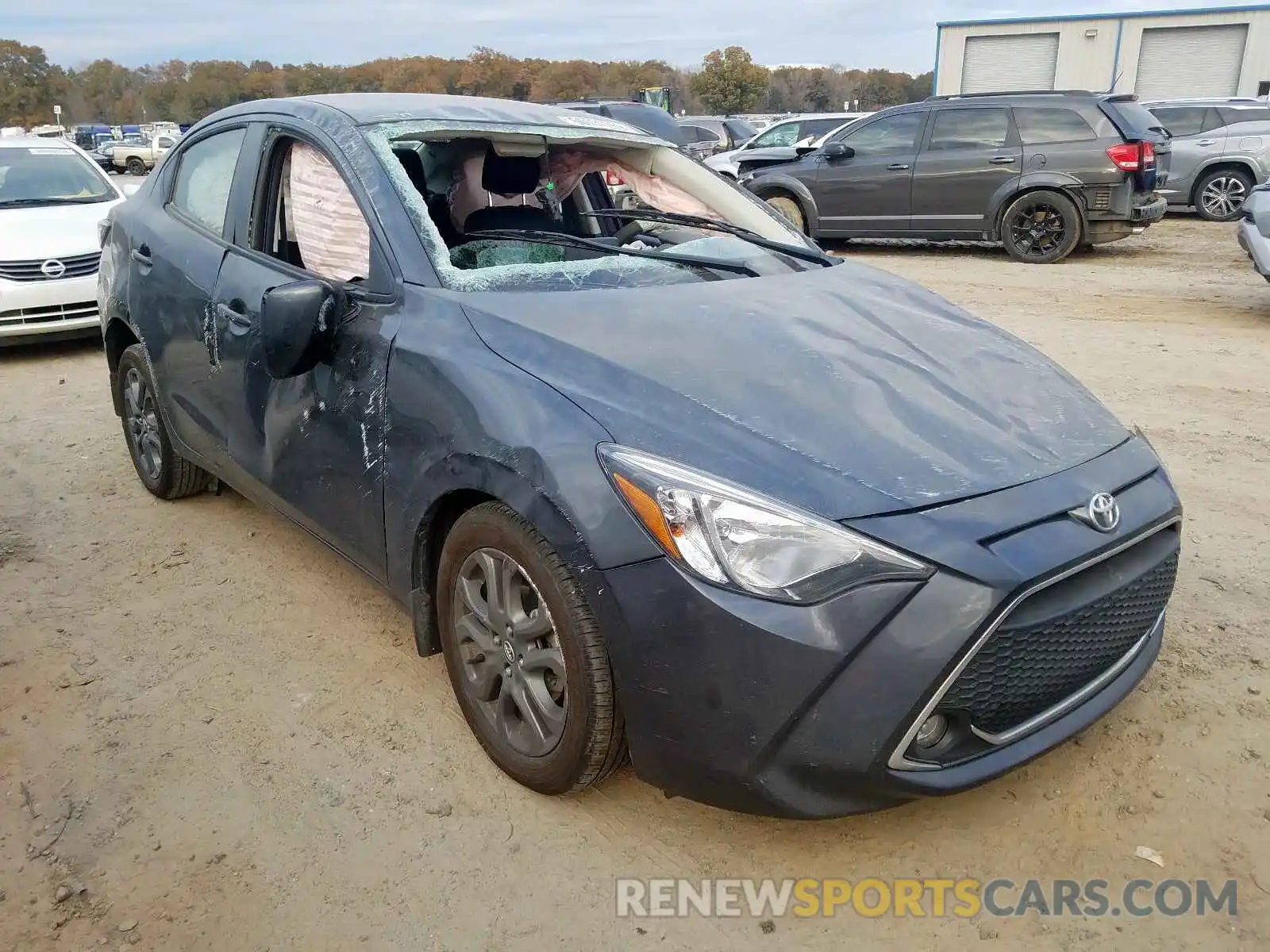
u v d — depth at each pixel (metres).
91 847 2.49
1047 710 2.36
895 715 2.07
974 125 11.61
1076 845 2.50
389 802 2.65
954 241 11.95
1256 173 15.02
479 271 2.93
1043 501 2.26
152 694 3.12
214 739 2.90
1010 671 2.19
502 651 2.62
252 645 3.40
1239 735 2.86
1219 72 31.95
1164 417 5.63
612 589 2.21
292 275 3.28
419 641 2.89
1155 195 11.68
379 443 2.81
